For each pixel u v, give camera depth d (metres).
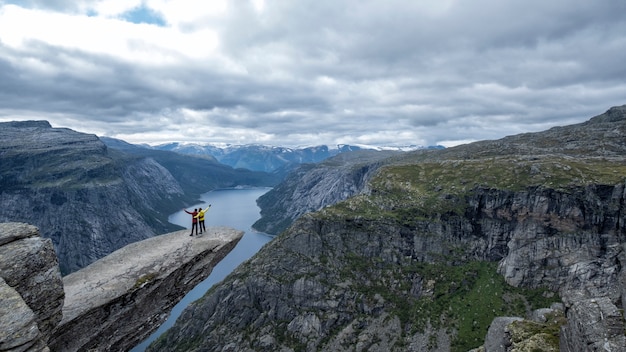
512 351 44.59
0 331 21.25
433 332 180.00
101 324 34.97
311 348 187.50
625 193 191.50
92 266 39.94
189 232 49.00
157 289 39.31
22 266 26.80
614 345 31.22
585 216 197.62
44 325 27.89
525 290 192.00
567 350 38.00
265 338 194.88
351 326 192.88
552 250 198.12
